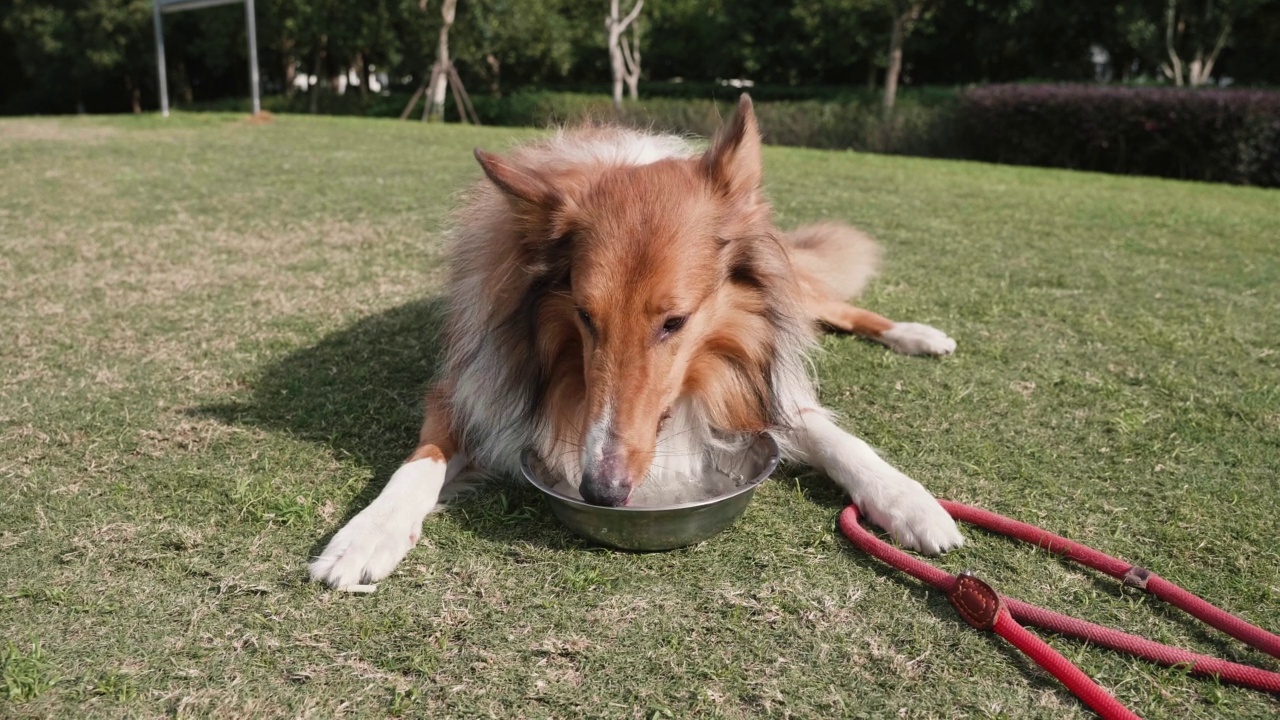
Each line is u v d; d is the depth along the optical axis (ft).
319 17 31.19
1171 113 15.26
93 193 9.32
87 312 5.38
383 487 3.61
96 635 2.85
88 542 3.24
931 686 2.70
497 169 3.40
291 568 3.14
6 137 15.12
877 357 4.87
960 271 6.56
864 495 3.46
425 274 6.21
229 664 2.76
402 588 3.06
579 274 3.27
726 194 3.44
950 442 3.99
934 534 3.26
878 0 26.08
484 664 2.76
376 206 8.73
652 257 3.21
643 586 3.07
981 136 17.66
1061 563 3.21
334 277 6.15
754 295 3.59
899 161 14.82
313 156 12.63
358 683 2.70
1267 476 3.72
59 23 36.96
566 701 2.65
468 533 3.34
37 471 3.67
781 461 3.85
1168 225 8.67
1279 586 3.10
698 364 3.59
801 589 3.06
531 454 3.69
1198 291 6.10
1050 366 4.74
